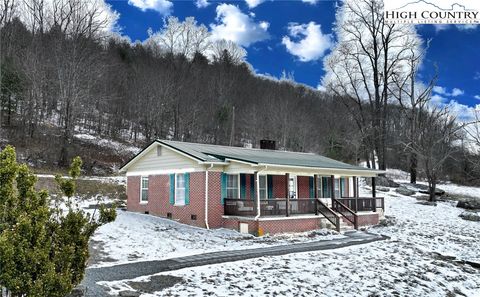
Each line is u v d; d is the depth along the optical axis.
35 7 44.81
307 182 24.30
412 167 40.72
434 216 26.31
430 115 36.44
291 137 57.12
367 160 42.25
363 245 16.50
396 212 27.33
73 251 5.96
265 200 18.86
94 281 8.87
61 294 5.60
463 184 46.28
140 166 23.31
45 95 40.31
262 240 16.98
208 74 69.69
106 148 40.12
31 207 5.77
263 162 18.48
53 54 38.62
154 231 17.28
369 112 44.53
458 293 11.41
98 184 29.05
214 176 19.59
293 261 12.52
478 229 22.73
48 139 36.22
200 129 54.44
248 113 60.47
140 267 10.70
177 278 9.71
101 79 44.81
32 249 5.44
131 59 68.00
